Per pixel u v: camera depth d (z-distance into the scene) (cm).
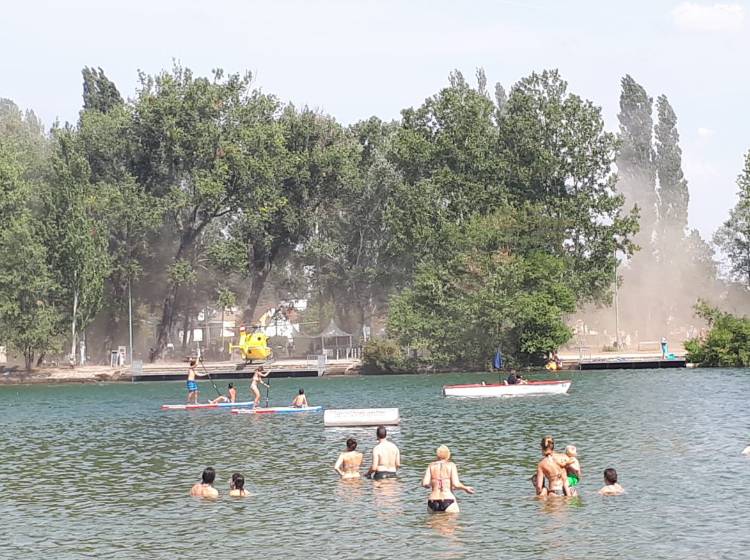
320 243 12925
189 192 11862
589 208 12000
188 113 11638
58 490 3566
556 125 12288
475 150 12269
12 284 9931
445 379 9019
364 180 13250
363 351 10169
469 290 10031
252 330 11575
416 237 11762
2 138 12325
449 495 2972
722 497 3100
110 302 11969
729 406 5791
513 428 5028
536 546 2569
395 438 4753
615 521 2816
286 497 3278
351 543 2642
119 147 11856
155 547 2677
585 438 4562
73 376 9975
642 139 15762
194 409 6700
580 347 10875
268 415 6097
